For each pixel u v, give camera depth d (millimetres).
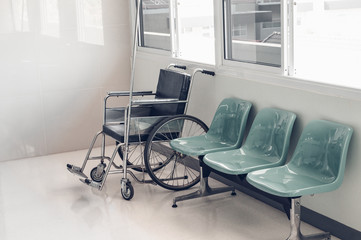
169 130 4160
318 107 3369
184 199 4023
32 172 4973
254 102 3936
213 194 4105
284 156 3490
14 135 5387
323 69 4168
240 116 3943
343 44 4109
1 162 5359
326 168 3178
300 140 3348
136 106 4586
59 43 5406
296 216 3164
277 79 3672
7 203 4211
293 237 3191
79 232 3621
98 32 5555
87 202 4148
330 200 3354
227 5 4152
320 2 3908
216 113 4141
